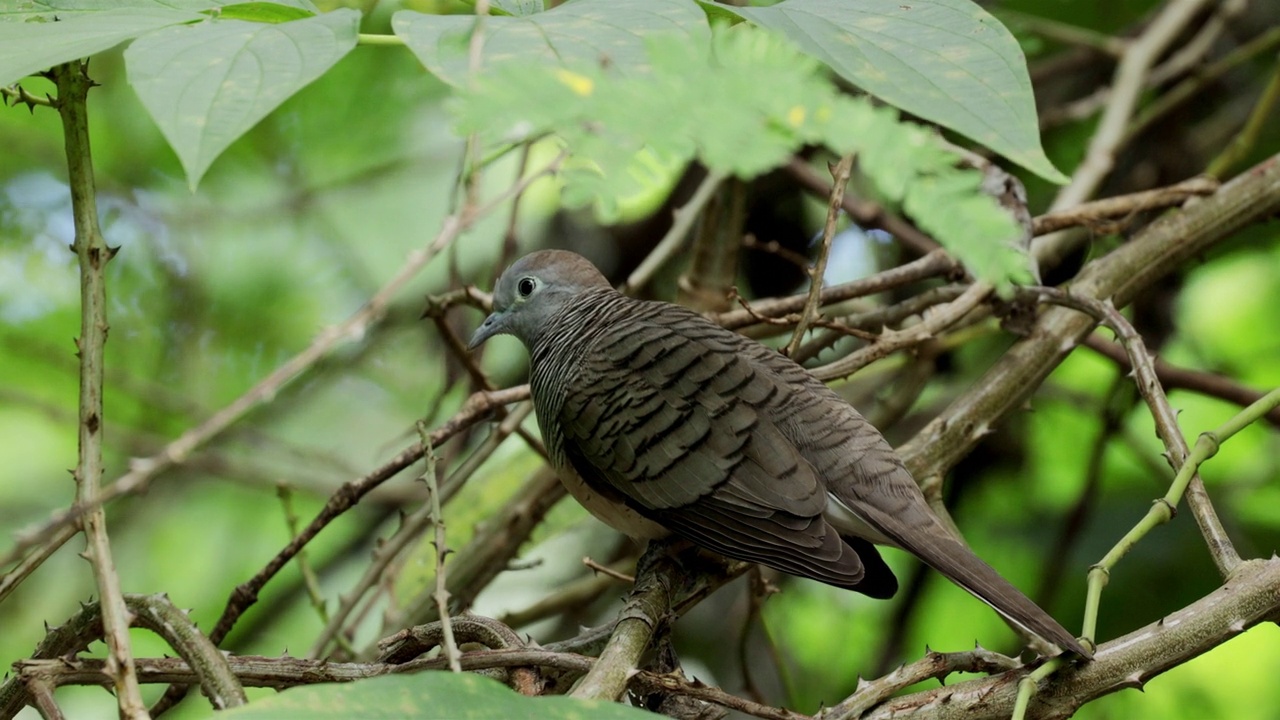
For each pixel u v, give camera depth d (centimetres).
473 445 1410
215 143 359
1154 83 1184
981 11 423
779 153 310
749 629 948
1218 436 649
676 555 809
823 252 734
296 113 1296
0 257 1277
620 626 649
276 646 1393
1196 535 1214
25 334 1313
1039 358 867
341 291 1394
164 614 544
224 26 415
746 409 772
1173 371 1051
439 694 384
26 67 425
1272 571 584
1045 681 581
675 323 833
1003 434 1282
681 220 1024
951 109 387
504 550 1009
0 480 1414
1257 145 1291
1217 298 1405
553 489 1010
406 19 412
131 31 464
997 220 314
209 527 1445
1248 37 1379
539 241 1376
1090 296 896
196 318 1349
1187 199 939
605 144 309
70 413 1281
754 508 750
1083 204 930
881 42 416
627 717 391
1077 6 1352
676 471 770
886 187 314
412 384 1474
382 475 803
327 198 1377
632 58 374
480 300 929
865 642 1356
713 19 521
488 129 312
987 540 1314
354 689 380
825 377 828
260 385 455
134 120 1306
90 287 599
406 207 1394
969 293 840
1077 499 1125
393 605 1023
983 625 1338
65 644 602
